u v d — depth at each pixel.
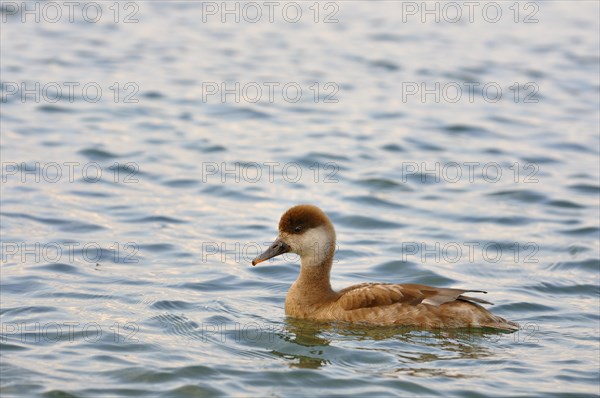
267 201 19.16
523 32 36.84
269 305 13.84
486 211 19.05
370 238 17.36
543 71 31.31
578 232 17.91
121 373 10.90
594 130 25.31
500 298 14.30
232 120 25.06
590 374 11.09
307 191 19.88
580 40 35.69
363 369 11.22
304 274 13.40
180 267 15.34
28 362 11.10
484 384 10.75
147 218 17.81
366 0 42.28
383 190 20.23
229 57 31.84
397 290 12.94
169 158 21.66
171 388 10.55
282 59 31.89
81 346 11.70
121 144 22.47
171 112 25.45
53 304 13.30
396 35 35.94
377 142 23.64
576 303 14.21
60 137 22.73
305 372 11.09
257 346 12.00
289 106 26.56
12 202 18.25
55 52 31.33
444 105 27.38
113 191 19.31
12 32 33.84
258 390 10.61
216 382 10.77
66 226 17.12
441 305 12.70
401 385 10.71
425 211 19.02
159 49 32.53
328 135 24.05
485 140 24.28
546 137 24.62
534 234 17.80
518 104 27.70
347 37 35.47
